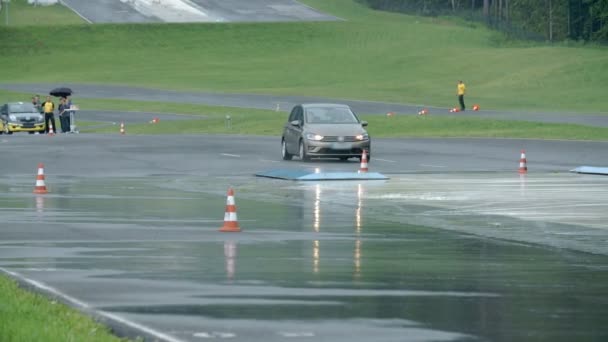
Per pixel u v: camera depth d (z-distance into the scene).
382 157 141.25
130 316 35.31
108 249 53.50
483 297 39.75
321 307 37.28
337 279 44.03
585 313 36.41
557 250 54.50
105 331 32.06
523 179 107.25
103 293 40.03
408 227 64.94
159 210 75.12
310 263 48.88
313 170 120.31
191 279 43.75
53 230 62.09
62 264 48.00
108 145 165.62
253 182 104.00
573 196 87.50
